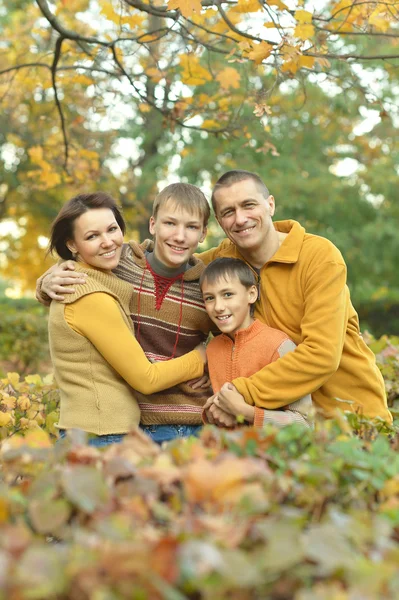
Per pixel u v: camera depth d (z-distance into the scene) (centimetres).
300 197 1124
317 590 121
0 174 1345
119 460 162
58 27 491
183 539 130
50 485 156
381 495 172
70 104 849
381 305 1253
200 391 314
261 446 185
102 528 129
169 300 315
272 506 153
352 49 895
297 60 377
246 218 305
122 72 486
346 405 308
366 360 315
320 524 151
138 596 117
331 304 291
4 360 865
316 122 1147
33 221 1500
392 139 1222
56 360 300
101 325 289
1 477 186
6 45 888
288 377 285
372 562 128
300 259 304
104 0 496
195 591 128
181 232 304
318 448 183
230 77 496
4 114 974
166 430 309
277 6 375
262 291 313
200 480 150
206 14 425
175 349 317
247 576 119
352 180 1193
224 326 302
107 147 916
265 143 502
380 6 391
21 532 131
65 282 297
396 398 397
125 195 1147
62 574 117
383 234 1159
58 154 655
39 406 349
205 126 515
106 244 301
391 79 885
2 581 112
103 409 290
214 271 302
